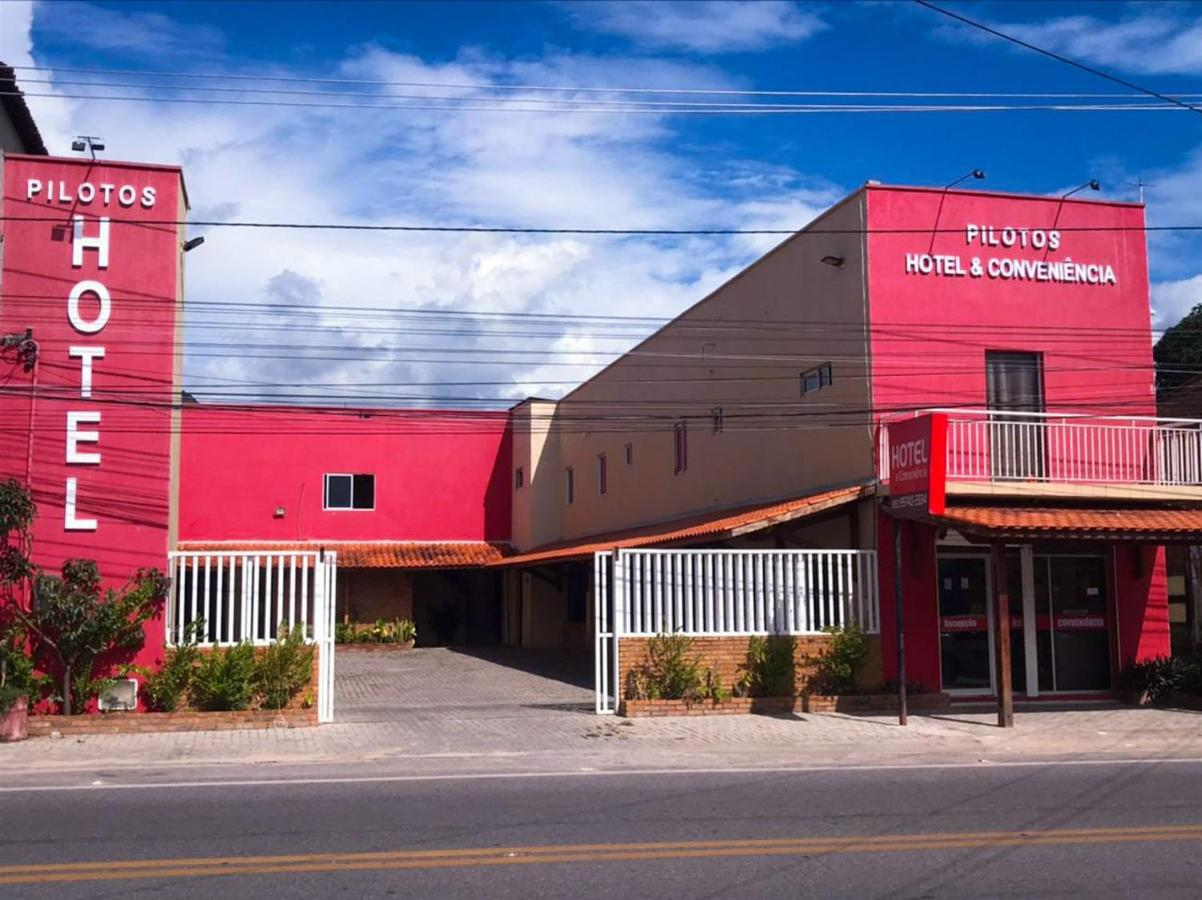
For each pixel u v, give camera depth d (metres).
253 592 16.20
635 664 17.16
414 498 36.47
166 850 8.32
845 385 19.45
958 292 19.30
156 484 16.34
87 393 16.30
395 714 17.23
